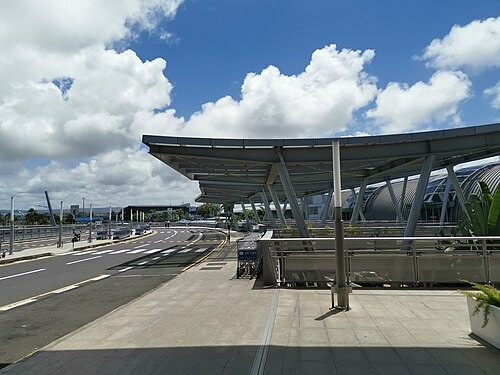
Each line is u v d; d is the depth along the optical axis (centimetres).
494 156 2233
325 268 935
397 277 892
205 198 6719
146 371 439
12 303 984
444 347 482
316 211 7831
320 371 418
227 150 1966
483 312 499
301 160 2042
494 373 405
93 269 1719
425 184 1944
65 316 825
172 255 2284
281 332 561
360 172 2897
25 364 474
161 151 1870
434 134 1819
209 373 425
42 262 2097
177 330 595
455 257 884
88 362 472
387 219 4859
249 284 1015
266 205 4322
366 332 549
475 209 1261
